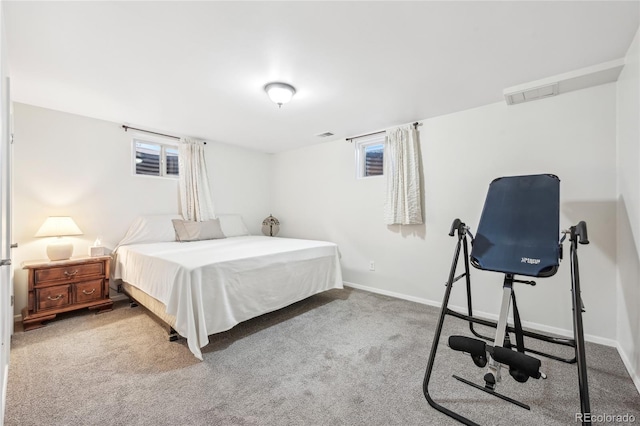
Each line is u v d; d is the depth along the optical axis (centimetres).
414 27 164
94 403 152
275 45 181
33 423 138
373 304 318
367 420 143
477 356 150
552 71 212
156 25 162
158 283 233
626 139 194
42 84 234
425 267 321
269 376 179
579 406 153
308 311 296
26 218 276
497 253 172
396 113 302
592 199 225
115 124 334
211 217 409
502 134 269
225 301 221
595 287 224
